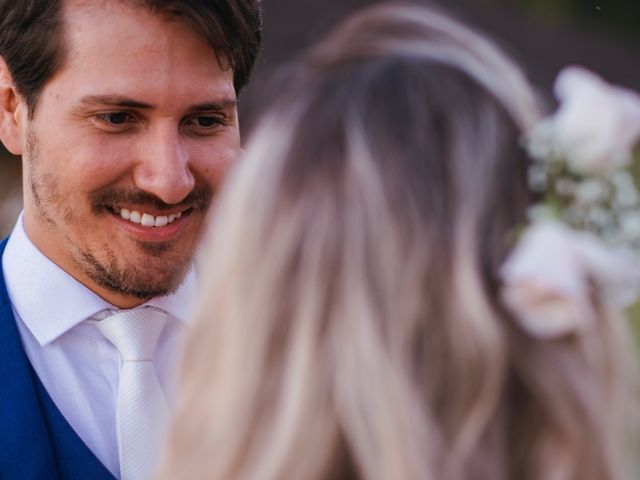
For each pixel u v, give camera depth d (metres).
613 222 1.21
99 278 2.14
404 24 1.30
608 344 1.21
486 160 1.20
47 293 2.16
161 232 2.13
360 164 1.20
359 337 1.16
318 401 1.16
